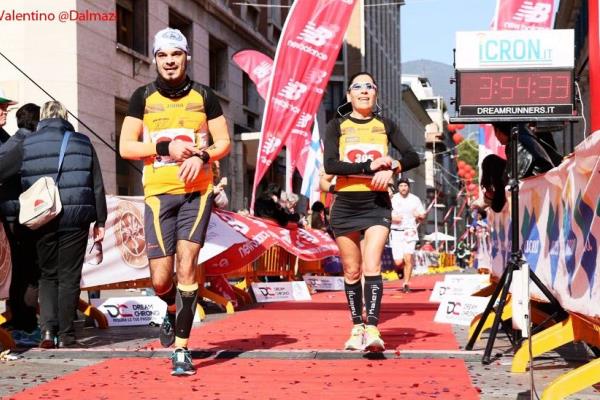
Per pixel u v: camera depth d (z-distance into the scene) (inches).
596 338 197.5
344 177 243.3
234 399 178.4
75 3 678.5
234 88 1135.0
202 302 429.7
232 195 1111.0
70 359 242.4
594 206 167.2
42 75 671.8
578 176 179.9
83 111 689.0
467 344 254.2
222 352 246.5
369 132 246.4
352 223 242.5
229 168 1110.4
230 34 1117.1
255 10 1226.6
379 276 239.8
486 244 378.6
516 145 221.9
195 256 215.5
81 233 270.4
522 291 163.6
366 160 243.9
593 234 168.6
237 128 1135.0
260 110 1269.7
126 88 772.0
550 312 255.6
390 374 209.0
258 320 360.5
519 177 254.2
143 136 223.0
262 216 495.5
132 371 217.3
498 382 196.4
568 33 227.9
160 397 181.3
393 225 607.8
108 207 351.9
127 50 767.1
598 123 276.4
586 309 174.6
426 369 216.2
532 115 226.5
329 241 527.8
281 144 527.8
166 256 220.1
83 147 273.7
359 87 248.1
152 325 351.6
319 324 341.1
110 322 347.6
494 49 228.2
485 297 336.2
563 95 226.7
